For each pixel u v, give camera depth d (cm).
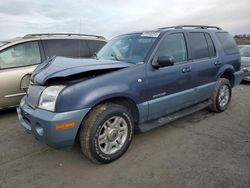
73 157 323
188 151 331
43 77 288
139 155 323
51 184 264
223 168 284
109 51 409
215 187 249
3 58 494
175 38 392
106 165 301
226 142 358
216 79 477
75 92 267
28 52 525
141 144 355
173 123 443
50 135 262
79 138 289
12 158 323
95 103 278
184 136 383
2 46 497
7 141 376
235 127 421
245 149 334
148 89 335
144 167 292
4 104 493
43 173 286
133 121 328
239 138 372
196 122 448
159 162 303
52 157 324
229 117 475
